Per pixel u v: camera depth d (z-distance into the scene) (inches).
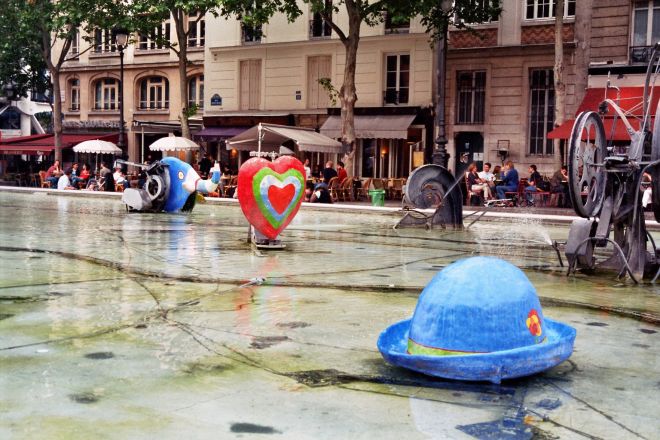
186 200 717.3
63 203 870.4
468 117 1169.4
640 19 1023.0
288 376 162.4
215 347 186.5
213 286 281.3
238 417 135.6
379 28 1227.2
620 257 335.0
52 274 304.3
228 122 1381.6
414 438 126.6
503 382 160.2
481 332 159.5
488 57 1139.3
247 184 403.5
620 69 1022.4
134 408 139.2
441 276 169.0
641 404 147.1
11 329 201.8
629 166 314.2
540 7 1111.0
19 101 1911.9
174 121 1507.1
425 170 584.7
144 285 280.1
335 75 1277.1
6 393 146.4
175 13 1190.3
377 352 184.2
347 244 455.8
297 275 313.7
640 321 232.2
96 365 167.5
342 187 1005.8
